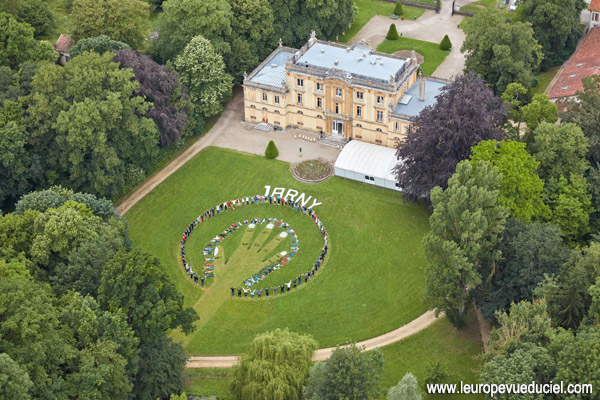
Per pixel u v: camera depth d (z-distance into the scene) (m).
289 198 165.50
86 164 157.75
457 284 124.50
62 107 155.62
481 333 130.88
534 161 141.50
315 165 175.25
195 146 183.25
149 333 113.62
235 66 196.00
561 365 101.81
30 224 129.38
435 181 149.62
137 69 167.12
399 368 125.50
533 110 155.38
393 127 173.88
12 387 90.94
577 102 164.62
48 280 123.50
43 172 158.38
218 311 138.62
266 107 186.88
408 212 160.25
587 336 102.50
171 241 155.25
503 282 127.12
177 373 117.94
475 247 120.19
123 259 115.00
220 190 168.88
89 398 101.12
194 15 186.12
